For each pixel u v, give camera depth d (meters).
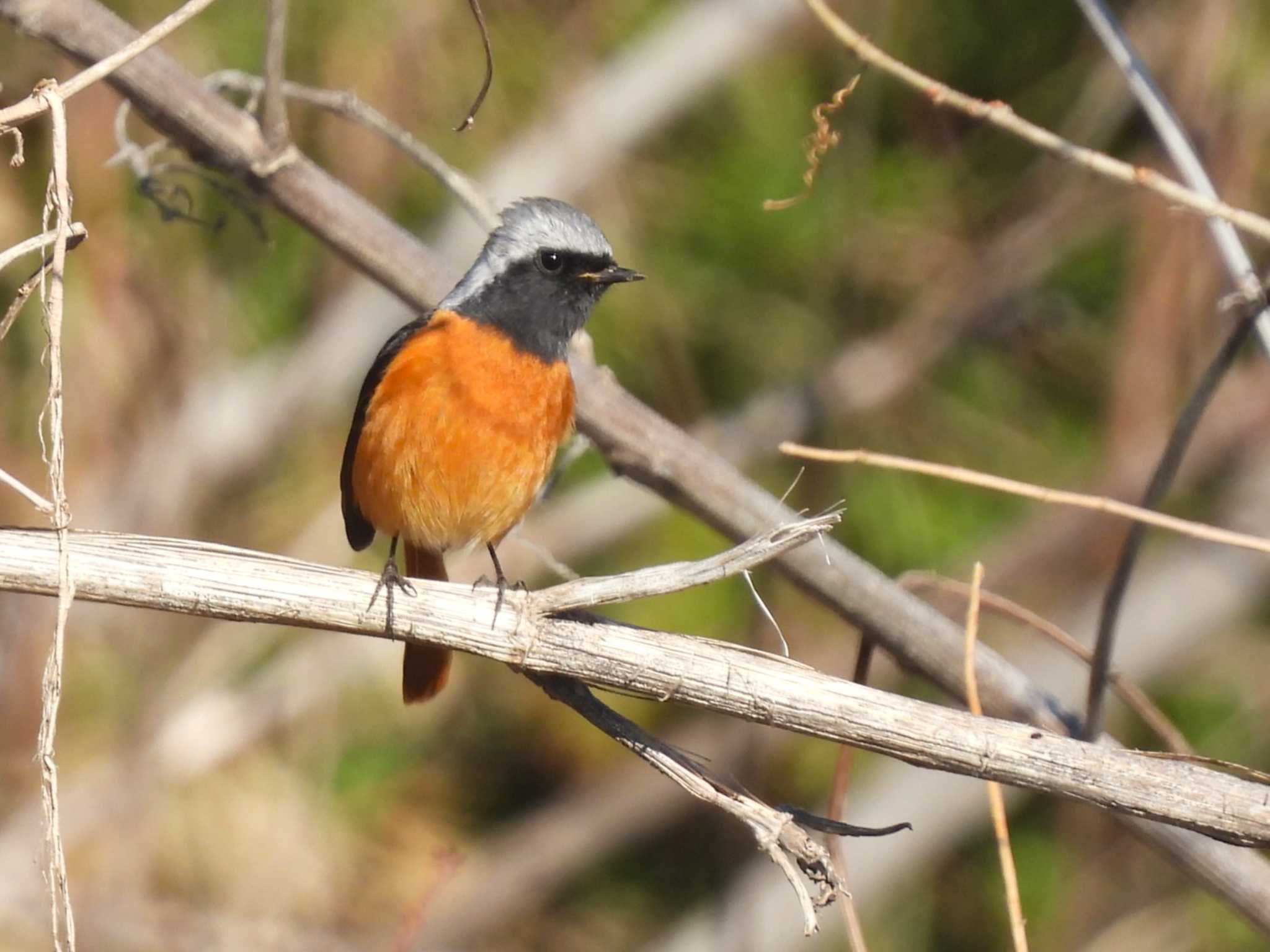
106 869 11.62
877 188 13.50
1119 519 13.06
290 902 11.86
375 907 12.16
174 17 5.27
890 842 13.01
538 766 13.56
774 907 12.91
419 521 7.92
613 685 5.75
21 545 5.61
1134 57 6.77
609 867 13.55
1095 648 6.51
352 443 8.35
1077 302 13.60
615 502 13.50
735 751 13.26
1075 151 5.87
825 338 13.36
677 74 12.89
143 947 11.35
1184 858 6.58
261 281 12.41
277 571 5.77
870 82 12.79
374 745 12.68
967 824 13.09
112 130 10.66
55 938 4.73
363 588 5.80
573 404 7.65
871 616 7.04
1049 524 13.20
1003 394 13.55
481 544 8.15
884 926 12.99
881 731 5.59
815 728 5.64
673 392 12.92
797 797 13.23
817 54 13.16
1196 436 13.38
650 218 13.08
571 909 13.34
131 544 5.69
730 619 12.70
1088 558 13.30
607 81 12.89
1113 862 12.80
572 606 5.75
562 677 5.88
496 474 7.76
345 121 11.66
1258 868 6.55
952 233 13.55
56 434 4.98
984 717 5.61
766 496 7.51
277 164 7.28
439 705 12.91
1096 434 13.51
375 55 11.69
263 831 12.00
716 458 7.53
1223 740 13.14
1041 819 13.14
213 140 7.24
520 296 7.89
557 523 13.42
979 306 13.36
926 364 13.34
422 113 12.11
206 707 12.23
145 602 5.65
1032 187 13.44
